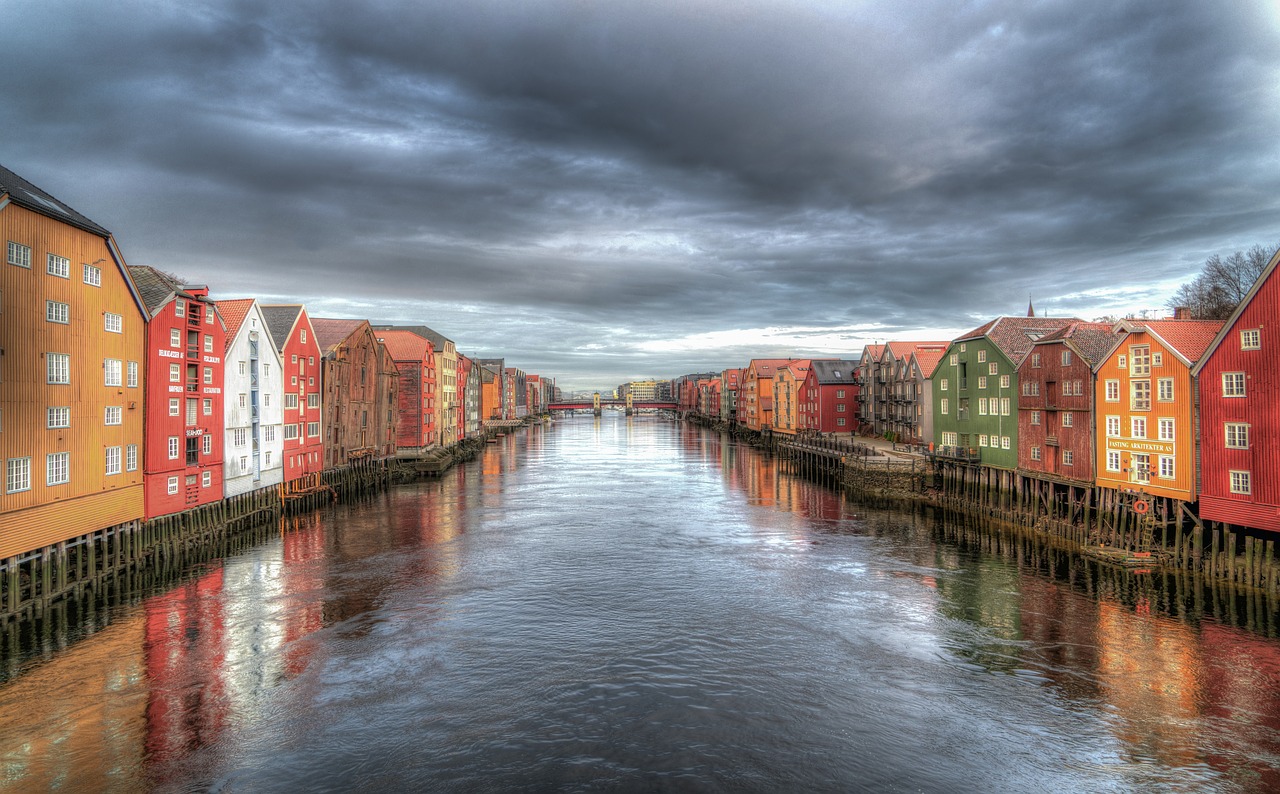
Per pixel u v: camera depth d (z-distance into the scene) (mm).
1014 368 49031
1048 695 20016
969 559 36312
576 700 19578
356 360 66625
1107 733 17859
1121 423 38094
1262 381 28859
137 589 30656
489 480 72375
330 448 60188
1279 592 28078
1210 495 31484
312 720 18438
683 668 21859
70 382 29156
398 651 23281
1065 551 37906
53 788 15297
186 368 38438
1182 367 33781
